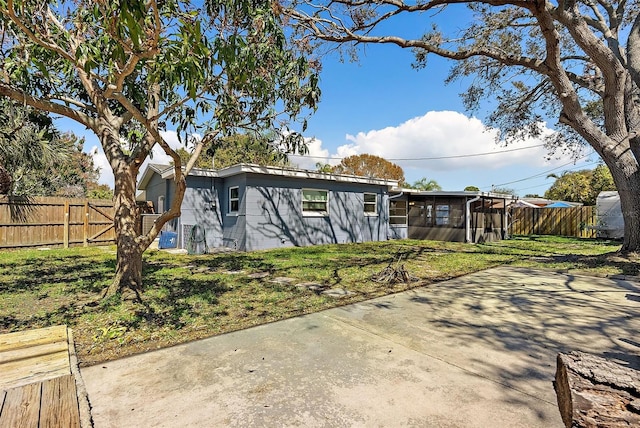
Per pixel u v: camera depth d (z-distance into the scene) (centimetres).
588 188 2392
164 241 1152
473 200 1353
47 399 176
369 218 1384
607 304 445
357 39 823
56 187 1764
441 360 280
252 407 212
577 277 633
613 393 131
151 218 1298
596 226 1541
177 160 436
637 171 832
